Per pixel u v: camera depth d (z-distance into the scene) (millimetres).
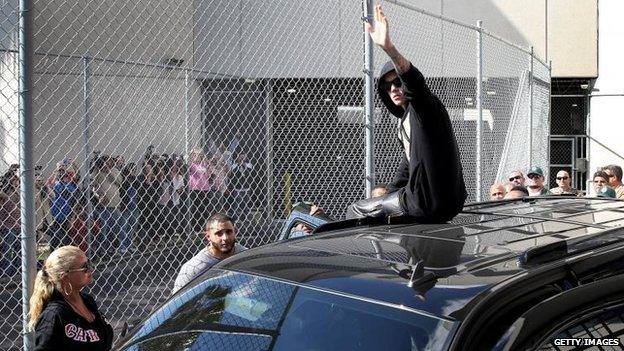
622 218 3352
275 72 7945
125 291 6641
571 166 18109
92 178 6902
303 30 8211
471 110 10320
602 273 2582
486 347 2211
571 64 17281
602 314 2396
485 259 2645
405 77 3457
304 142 7945
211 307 2932
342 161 7957
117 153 7973
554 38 17156
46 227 6402
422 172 3580
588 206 3789
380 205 3830
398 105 3867
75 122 8047
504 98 11156
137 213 7105
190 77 7859
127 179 7125
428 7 16094
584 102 18328
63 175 6590
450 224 3332
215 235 5371
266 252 3156
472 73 10617
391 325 2389
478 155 8945
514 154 11211
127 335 3137
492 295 2326
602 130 17797
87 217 6492
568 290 2391
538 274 2453
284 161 7883
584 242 2818
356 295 2553
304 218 4340
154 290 6809
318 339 2531
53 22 8180
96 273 6664
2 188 6441
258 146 7707
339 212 7938
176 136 7852
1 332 6012
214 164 7262
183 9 8125
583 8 17188
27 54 4531
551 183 18547
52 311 4160
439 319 2299
